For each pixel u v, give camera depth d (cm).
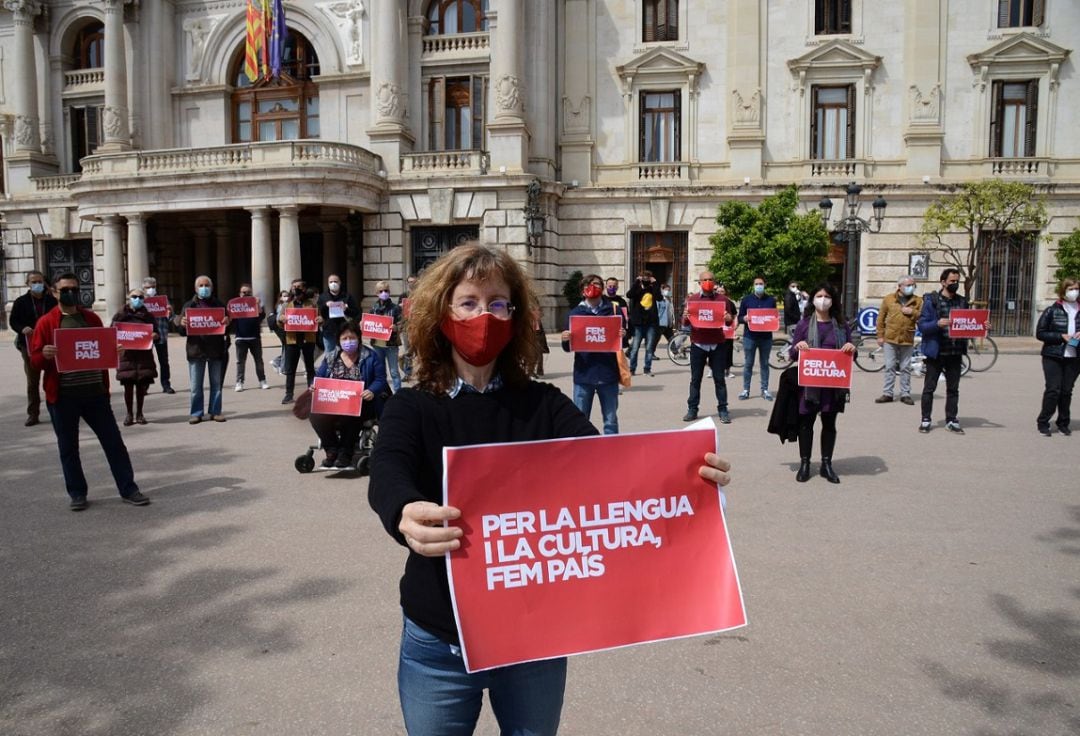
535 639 228
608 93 3206
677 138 3192
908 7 3031
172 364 2145
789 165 3100
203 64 3444
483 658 221
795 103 3089
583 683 407
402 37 3152
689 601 245
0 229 3756
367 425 906
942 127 3036
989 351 2486
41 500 771
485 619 223
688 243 3158
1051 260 3002
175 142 3488
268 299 2894
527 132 3073
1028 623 471
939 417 1257
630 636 238
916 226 3020
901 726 361
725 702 385
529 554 230
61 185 3641
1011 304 3062
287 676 411
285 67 3425
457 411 243
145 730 361
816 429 1153
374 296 3084
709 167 3159
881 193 3014
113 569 573
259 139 3472
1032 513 705
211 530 669
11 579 554
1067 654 431
